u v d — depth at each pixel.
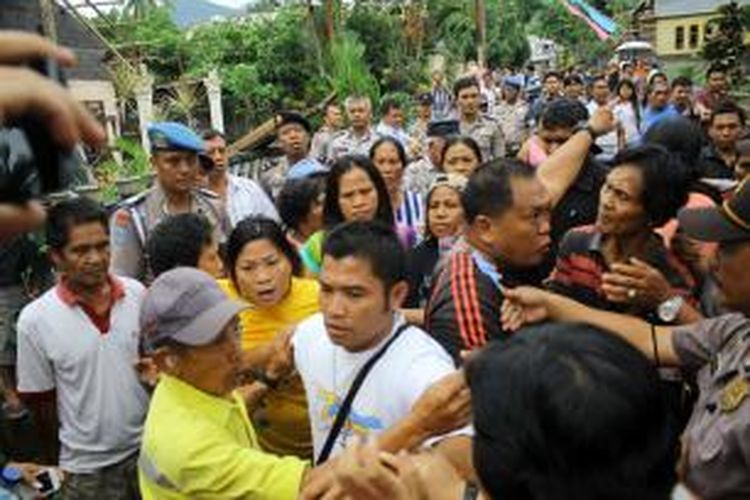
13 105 0.48
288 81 22.86
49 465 3.66
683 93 9.73
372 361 2.06
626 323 2.45
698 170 4.30
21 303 4.56
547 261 3.55
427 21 30.08
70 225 2.96
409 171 6.39
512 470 0.95
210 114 20.41
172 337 2.06
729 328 2.25
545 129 4.95
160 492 2.09
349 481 1.30
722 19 16.12
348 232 2.04
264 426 2.70
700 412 2.16
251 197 5.02
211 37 23.88
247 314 3.03
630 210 2.75
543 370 0.95
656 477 0.93
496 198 2.43
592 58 47.62
